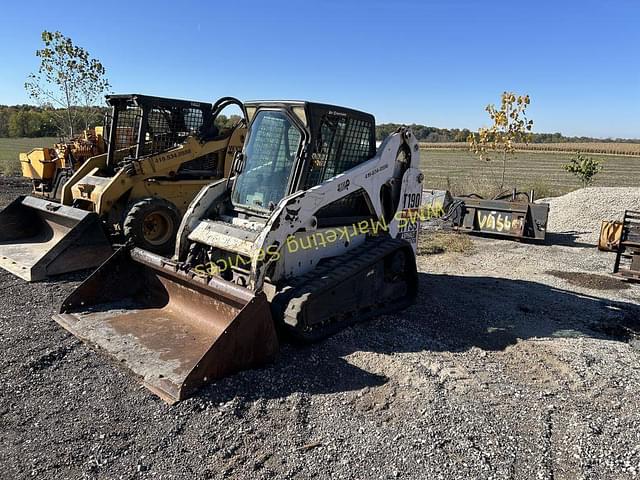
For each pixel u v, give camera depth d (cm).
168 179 884
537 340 548
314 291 481
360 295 554
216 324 479
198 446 340
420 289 722
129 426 357
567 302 691
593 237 1162
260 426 364
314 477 315
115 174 863
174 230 860
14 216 859
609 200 1363
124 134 912
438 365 471
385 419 379
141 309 533
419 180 688
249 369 429
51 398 392
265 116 552
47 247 820
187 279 482
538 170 3878
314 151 523
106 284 541
